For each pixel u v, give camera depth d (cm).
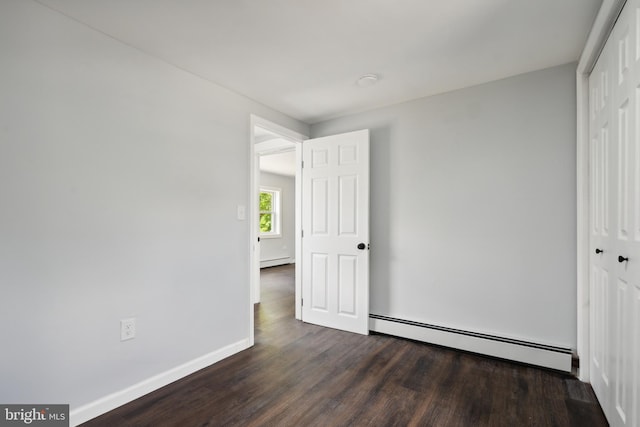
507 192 243
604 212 174
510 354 235
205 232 238
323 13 166
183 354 220
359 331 300
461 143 263
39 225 156
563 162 224
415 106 285
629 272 139
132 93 195
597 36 166
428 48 201
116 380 184
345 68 227
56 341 162
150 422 169
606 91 167
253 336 279
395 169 296
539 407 180
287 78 242
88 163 174
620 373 149
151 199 204
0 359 145
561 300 224
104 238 181
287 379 214
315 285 330
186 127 226
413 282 285
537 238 232
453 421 168
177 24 174
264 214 756
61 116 164
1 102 146
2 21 146
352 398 190
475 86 257
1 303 145
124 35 184
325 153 325
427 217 279
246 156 275
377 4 159
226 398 192
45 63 159
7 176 147
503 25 176
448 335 262
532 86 234
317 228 329
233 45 196
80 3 156
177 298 218
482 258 254
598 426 163
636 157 131
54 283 161
